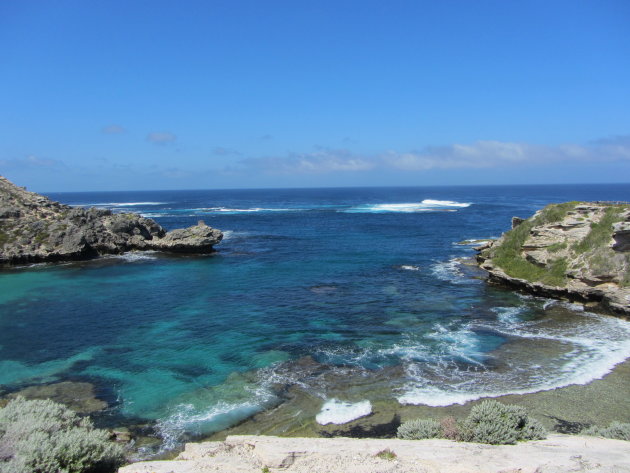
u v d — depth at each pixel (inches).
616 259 1219.9
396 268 1841.8
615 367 850.1
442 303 1316.4
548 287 1333.7
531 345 970.1
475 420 517.0
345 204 6722.4
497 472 356.8
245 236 2915.8
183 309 1274.6
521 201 6909.5
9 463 354.0
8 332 1085.1
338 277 1681.8
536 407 701.9
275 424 666.8
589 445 453.7
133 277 1718.8
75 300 1375.5
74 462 393.7
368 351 947.3
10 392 781.9
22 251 1959.9
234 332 1078.4
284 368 867.4
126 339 1035.9
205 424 671.1
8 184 2536.9
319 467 385.7
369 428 647.8
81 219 2321.6
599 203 1481.3
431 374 829.2
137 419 689.6
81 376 844.0
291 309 1266.0
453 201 7076.8
